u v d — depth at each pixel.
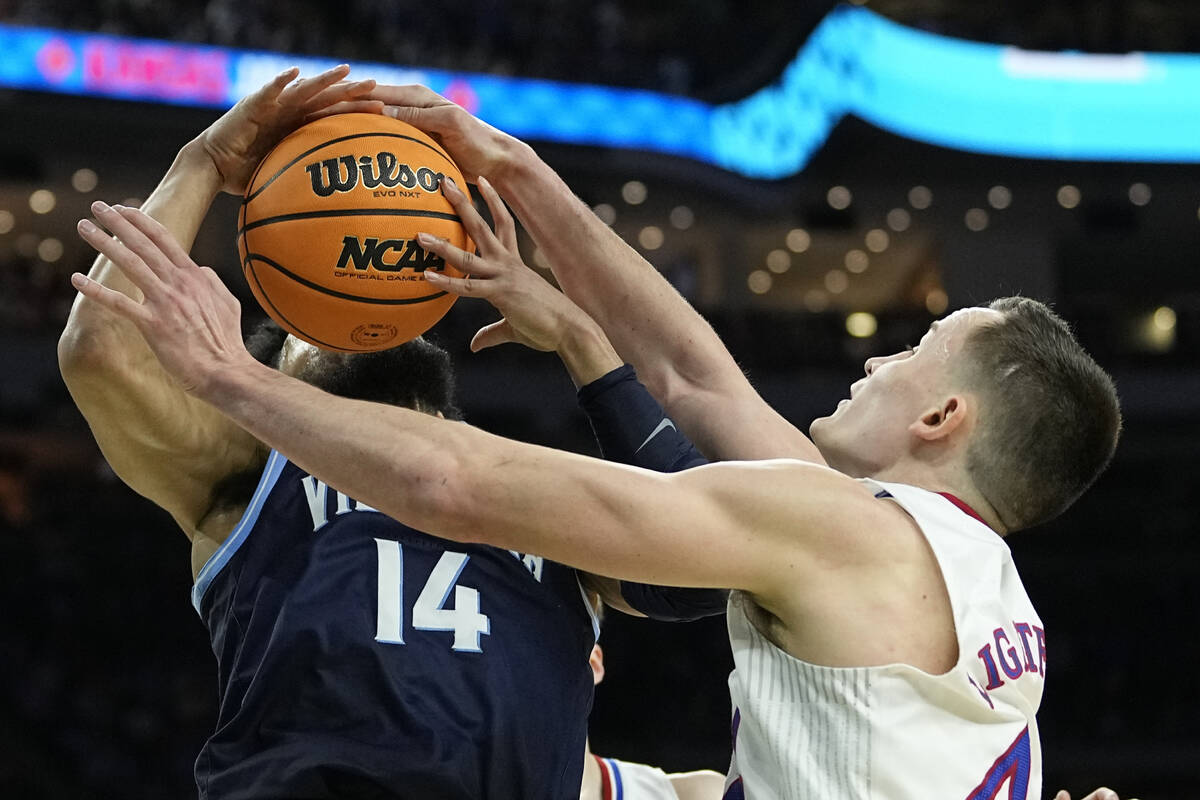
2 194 17.12
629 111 16.53
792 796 1.84
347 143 1.98
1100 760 14.65
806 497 1.82
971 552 1.95
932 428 2.12
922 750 1.82
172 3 15.66
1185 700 15.48
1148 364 18.64
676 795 3.02
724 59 18.23
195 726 12.88
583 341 2.16
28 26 14.05
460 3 17.56
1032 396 2.08
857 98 16.98
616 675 14.22
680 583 1.78
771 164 17.25
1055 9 19.58
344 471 1.75
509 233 2.13
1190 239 20.77
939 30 17.80
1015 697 1.93
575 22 18.36
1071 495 2.15
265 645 2.05
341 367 2.30
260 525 2.15
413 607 2.09
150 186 16.84
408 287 1.98
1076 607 16.59
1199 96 18.28
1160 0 19.92
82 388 2.05
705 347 2.39
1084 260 21.47
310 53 15.07
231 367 1.81
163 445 2.16
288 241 1.93
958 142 17.83
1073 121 18.06
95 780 11.96
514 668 2.11
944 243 20.55
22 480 15.05
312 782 1.93
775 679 1.90
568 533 1.71
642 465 2.14
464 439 1.76
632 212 18.70
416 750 1.98
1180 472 18.11
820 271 21.84
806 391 18.02
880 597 1.86
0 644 13.05
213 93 14.66
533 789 2.08
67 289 17.09
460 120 2.18
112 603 13.76
